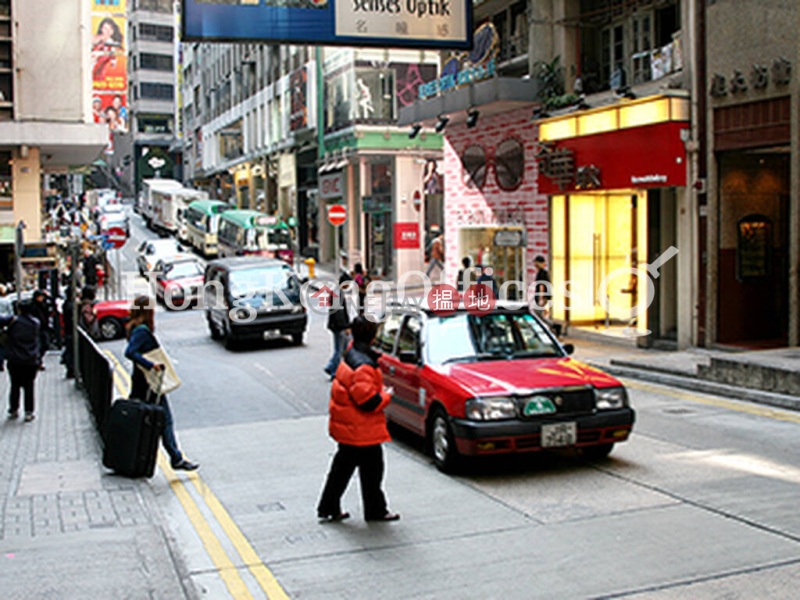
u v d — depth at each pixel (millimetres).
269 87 49406
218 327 20078
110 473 8047
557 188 18328
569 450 8602
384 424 6391
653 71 16625
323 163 40438
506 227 21609
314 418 11289
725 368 11750
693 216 15203
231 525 6535
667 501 6727
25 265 29688
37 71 31375
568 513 6504
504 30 22516
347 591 5078
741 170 15148
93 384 10633
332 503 6477
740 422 9781
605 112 16641
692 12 15047
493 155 21953
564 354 8820
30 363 10938
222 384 14312
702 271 15141
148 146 99062
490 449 7324
